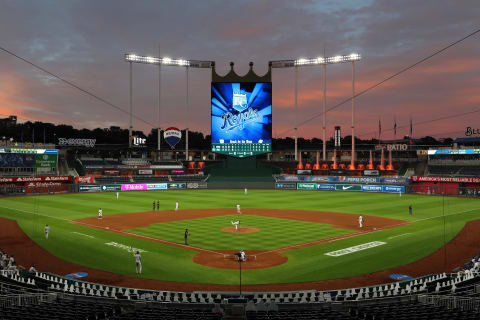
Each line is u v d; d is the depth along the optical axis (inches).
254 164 4338.1
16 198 3073.3
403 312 716.0
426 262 1262.3
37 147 4060.0
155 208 2529.5
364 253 1366.9
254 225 1905.8
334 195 3422.7
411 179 3784.5
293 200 3024.1
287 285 1047.6
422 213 2329.0
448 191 3491.6
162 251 1395.2
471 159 4188.0
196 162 5221.5
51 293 886.4
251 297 927.0
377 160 5029.5
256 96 3929.6
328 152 5807.1
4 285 911.7
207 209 2500.0
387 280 1086.4
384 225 1915.6
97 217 2151.8
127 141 7613.2
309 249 1421.0
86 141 4389.8
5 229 1792.6
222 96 3941.9
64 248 1434.5
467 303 773.9
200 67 4601.4
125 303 844.0
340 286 1040.8
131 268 1194.6
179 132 4815.5
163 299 920.9
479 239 1598.2
